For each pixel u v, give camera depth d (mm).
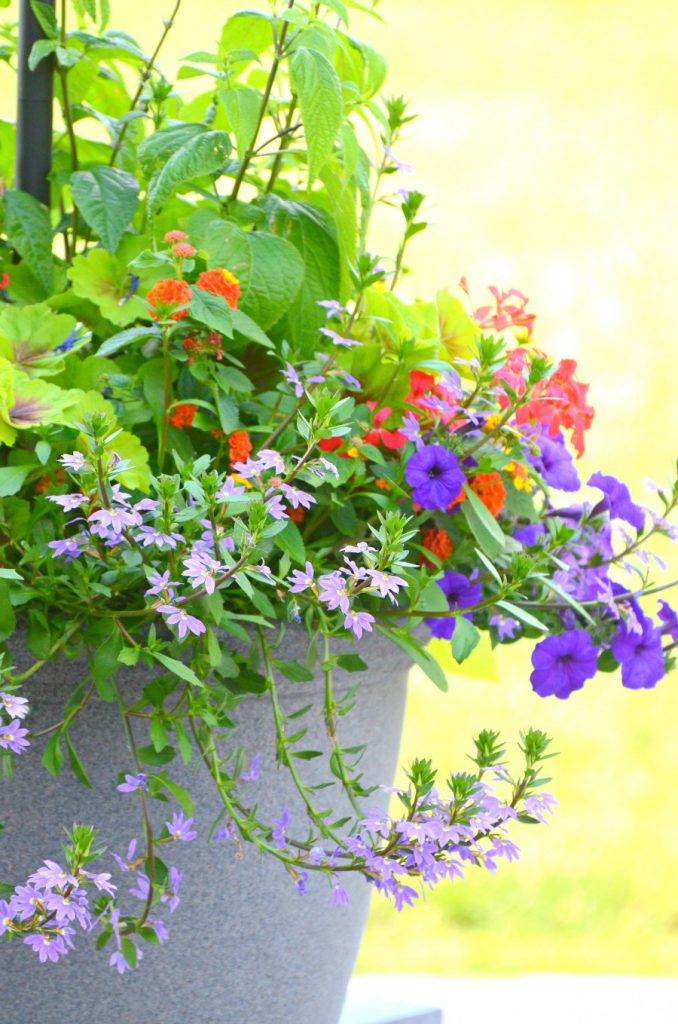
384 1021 3266
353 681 2789
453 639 2711
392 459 2865
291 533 2719
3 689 2598
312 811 2682
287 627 2742
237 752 2719
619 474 6758
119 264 2854
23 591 2646
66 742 2682
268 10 2906
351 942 2904
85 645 2684
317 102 2773
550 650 2816
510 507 2875
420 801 2645
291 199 3008
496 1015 3439
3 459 2793
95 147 3045
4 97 8180
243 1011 2816
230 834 2695
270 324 2836
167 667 2650
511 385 2838
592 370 7918
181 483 2729
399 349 2797
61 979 2740
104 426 2580
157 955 2756
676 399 7586
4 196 2873
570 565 2883
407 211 2885
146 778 2664
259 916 2785
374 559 2625
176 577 2621
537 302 8820
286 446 2779
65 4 2904
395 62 13547
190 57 2848
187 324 2713
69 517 2723
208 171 2824
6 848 2713
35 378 2736
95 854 2596
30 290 2908
